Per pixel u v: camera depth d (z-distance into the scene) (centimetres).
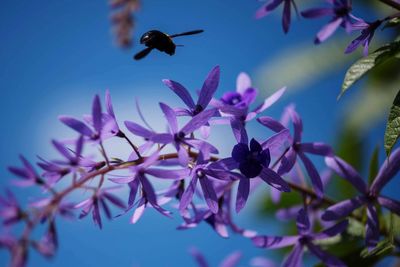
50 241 45
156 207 46
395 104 45
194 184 46
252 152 45
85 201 47
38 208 46
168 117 45
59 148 46
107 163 46
